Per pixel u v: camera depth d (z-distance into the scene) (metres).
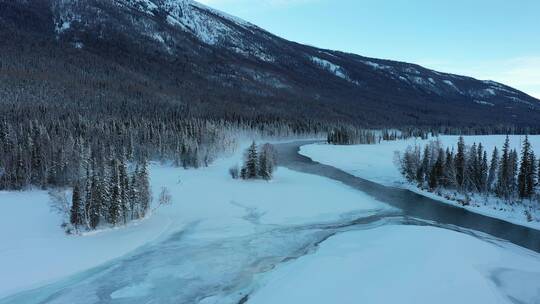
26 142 67.06
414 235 37.28
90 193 39.06
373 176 76.06
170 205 50.03
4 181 61.31
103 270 31.08
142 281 29.45
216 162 94.25
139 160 84.69
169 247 35.97
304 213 48.44
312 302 25.48
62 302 26.64
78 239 36.91
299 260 33.06
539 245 40.16
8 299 26.78
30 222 41.62
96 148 74.44
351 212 49.72
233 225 42.81
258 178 70.44
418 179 68.06
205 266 32.00
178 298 27.25
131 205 41.94
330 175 77.12
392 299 25.23
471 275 28.45
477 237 41.75
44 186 61.97
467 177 63.34
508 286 28.67
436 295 25.70
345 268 30.19
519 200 57.59
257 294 27.39
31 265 31.22
